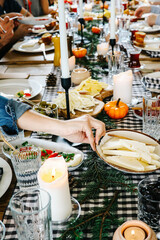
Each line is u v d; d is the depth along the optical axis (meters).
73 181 1.00
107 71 2.02
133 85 1.80
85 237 0.81
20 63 2.34
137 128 1.35
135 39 2.49
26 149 1.06
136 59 2.03
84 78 1.81
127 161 1.01
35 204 0.76
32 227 0.72
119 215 0.88
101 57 2.21
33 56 2.45
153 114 1.24
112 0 1.82
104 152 1.08
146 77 1.73
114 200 0.89
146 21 3.16
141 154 1.02
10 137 1.26
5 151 1.19
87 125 1.10
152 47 2.31
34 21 2.60
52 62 2.31
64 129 1.12
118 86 1.53
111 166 1.02
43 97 1.68
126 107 1.42
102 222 0.79
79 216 0.87
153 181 0.82
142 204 0.80
